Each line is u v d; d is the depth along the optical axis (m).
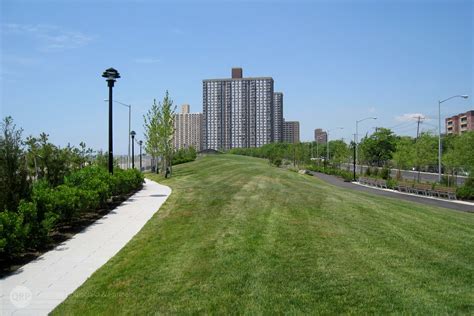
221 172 40.12
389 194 34.59
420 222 13.80
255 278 7.57
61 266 8.96
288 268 8.12
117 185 19.12
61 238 11.55
